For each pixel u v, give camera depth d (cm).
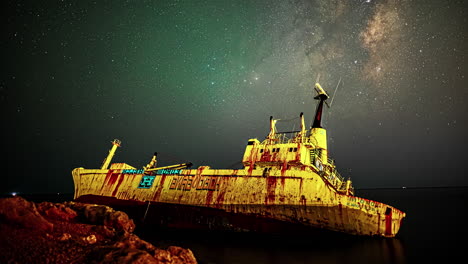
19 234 952
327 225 2025
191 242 2003
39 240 952
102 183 2902
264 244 1997
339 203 1967
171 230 2391
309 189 2022
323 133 2812
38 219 1071
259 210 2125
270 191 2120
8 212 1031
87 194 2912
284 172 2142
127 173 2844
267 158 2442
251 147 2602
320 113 2958
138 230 2378
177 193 2459
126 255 848
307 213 2023
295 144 2400
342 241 2064
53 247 920
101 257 853
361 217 2020
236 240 2095
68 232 1123
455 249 2003
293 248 1908
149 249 994
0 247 827
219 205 2238
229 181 2302
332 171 2688
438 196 8881
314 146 2514
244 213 2167
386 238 2128
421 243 2162
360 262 1658
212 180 2373
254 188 2183
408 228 2900
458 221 3412
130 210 2644
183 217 2388
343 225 2025
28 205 1139
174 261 993
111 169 2956
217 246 1911
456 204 5769
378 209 2084
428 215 4047
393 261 1697
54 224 1191
